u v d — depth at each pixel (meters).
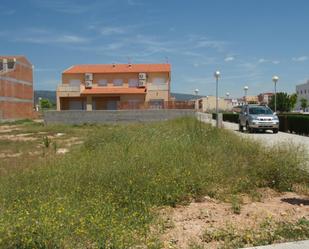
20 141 22.09
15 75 56.44
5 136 26.44
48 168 9.77
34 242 4.91
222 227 6.05
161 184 7.81
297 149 10.56
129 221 5.96
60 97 53.78
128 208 6.82
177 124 19.78
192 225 6.23
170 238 5.64
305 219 6.30
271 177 9.00
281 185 8.78
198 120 22.88
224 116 51.88
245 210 7.06
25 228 5.14
